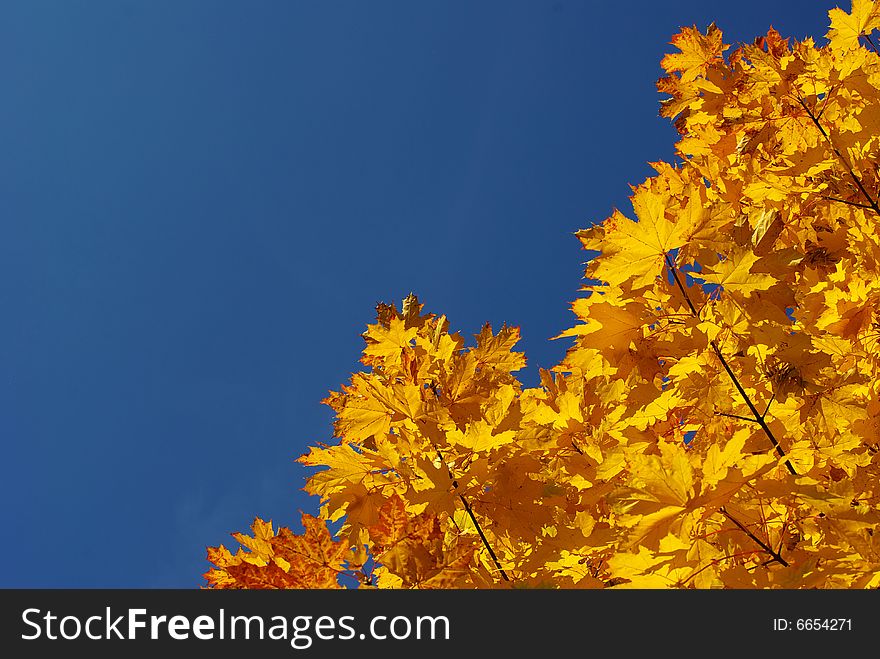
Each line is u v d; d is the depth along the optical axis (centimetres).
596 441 289
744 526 225
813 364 241
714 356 242
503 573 301
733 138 489
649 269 251
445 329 377
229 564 324
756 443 237
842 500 201
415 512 302
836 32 421
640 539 197
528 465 308
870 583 193
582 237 275
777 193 402
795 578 197
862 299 332
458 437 300
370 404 325
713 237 249
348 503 322
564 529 261
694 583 204
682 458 193
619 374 263
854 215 381
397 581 282
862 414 241
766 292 259
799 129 420
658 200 245
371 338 365
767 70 418
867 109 374
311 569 295
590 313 260
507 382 368
